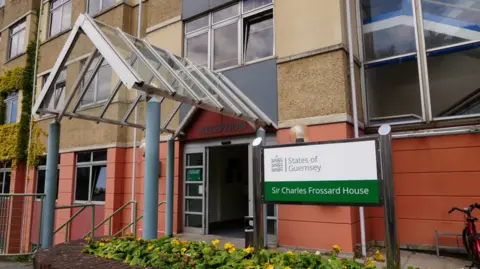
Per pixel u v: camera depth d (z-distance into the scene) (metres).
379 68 7.46
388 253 3.02
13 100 14.71
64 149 11.80
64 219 11.31
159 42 9.91
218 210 10.79
